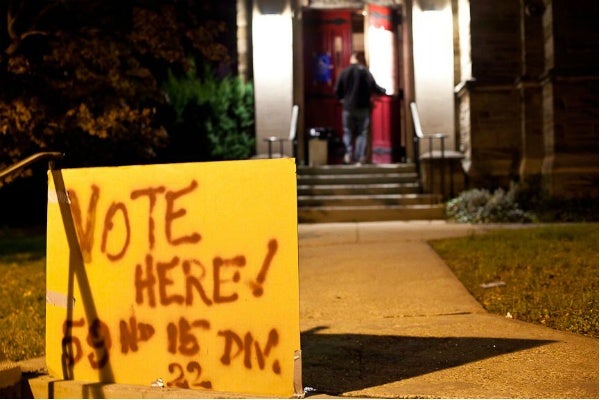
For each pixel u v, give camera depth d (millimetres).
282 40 13664
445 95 13508
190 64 10609
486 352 4230
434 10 13562
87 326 3943
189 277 3707
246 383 3547
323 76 14703
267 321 3525
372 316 5492
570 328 4746
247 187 3607
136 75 10359
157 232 3803
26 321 5508
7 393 3791
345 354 4391
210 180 3693
